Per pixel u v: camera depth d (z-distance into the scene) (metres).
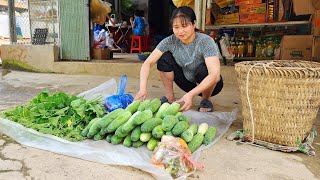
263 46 5.27
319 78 1.76
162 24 11.02
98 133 1.91
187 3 4.49
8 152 1.80
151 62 2.48
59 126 2.05
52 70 5.30
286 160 1.78
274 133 1.92
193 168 1.59
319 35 4.29
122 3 11.03
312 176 1.59
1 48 5.52
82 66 5.19
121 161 1.65
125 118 1.89
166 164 1.54
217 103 3.22
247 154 1.85
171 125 1.80
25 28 6.06
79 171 1.59
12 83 4.20
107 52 6.12
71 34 5.40
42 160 1.71
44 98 2.33
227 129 2.30
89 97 2.70
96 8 5.60
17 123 2.08
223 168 1.66
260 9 5.03
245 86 1.94
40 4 5.45
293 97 1.78
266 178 1.56
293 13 4.81
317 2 4.40
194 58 2.50
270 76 1.79
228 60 4.95
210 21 5.39
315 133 2.06
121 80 2.46
